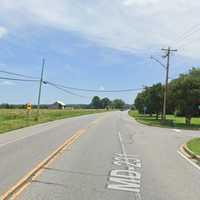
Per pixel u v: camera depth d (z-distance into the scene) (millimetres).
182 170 14352
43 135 28938
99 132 34500
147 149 21750
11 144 21812
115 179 11906
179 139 30406
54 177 11766
